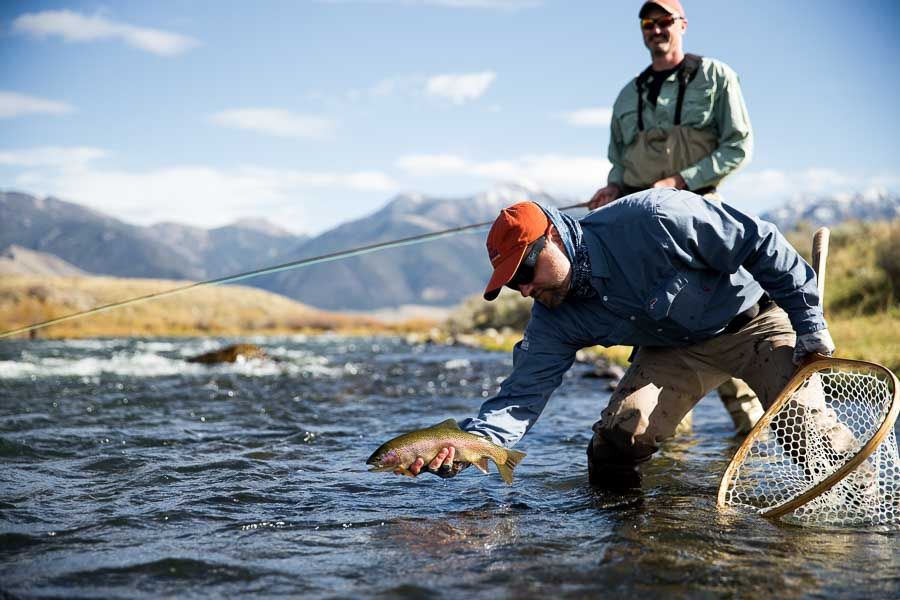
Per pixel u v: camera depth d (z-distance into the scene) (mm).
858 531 3615
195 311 97000
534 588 2908
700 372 4504
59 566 3199
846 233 20438
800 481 4160
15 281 98750
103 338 55062
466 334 38250
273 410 8570
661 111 5512
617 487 4641
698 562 3174
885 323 12344
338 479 4918
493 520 3922
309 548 3459
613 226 3992
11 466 5301
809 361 3992
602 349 15719
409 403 9258
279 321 96000
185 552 3379
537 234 3814
